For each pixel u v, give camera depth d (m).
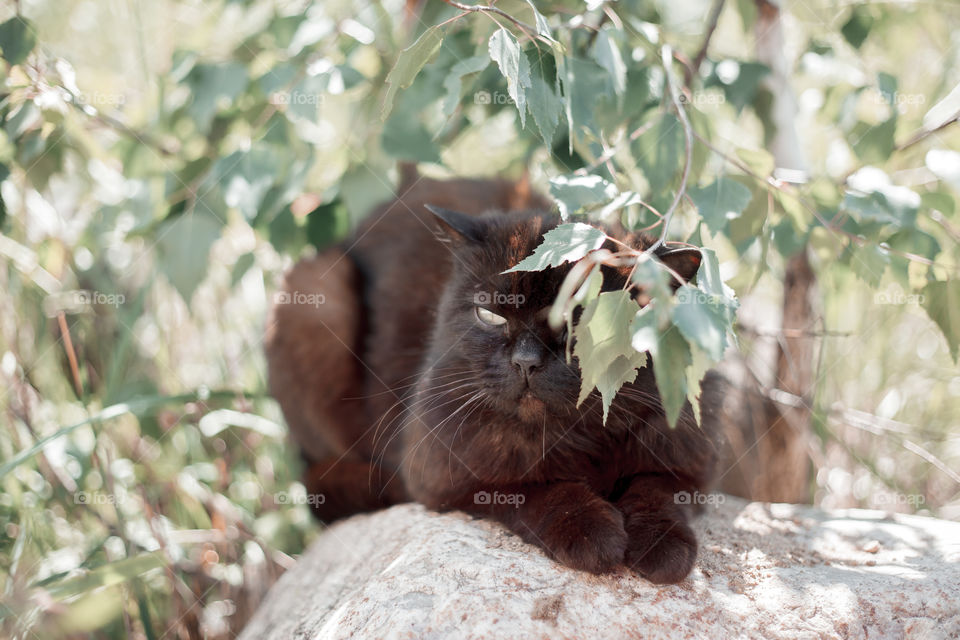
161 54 3.60
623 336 1.36
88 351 3.11
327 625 1.76
